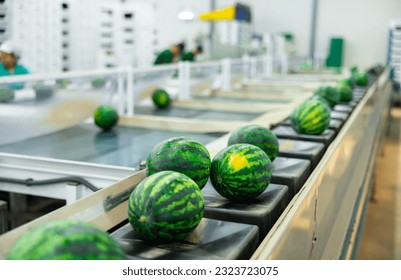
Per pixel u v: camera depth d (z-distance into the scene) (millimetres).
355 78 5020
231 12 8836
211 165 1551
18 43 5555
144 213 1193
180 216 1188
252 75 7977
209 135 3420
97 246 871
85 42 6480
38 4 5629
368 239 4230
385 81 7473
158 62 7605
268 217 1432
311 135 2465
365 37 15242
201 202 1246
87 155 2840
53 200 3775
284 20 15898
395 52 13461
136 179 1520
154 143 3172
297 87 6262
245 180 1457
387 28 14953
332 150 1954
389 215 4863
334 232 2123
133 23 7305
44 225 891
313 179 1576
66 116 3615
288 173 1770
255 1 16047
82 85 3758
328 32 15594
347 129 2377
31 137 3299
